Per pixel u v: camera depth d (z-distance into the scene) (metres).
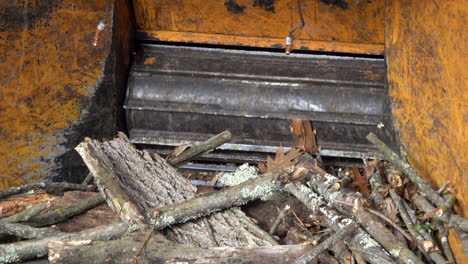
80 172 1.91
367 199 1.66
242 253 1.45
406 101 1.83
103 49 1.87
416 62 1.79
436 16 1.70
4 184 1.85
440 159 1.66
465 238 1.52
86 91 1.88
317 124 1.97
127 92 1.98
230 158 2.02
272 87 1.98
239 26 2.01
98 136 1.92
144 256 1.45
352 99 1.96
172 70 2.00
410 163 1.79
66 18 1.84
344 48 2.01
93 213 1.60
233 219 1.60
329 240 1.44
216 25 2.02
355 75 1.99
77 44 1.86
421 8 1.77
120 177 1.64
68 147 1.89
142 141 1.99
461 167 1.57
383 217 1.53
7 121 1.84
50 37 1.85
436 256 1.48
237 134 1.99
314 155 1.96
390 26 1.93
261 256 1.44
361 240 1.50
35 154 1.87
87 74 1.87
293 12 1.98
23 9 1.82
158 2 1.98
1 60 1.83
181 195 1.65
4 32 1.82
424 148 1.73
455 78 1.60
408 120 1.82
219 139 1.84
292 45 2.01
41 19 1.83
